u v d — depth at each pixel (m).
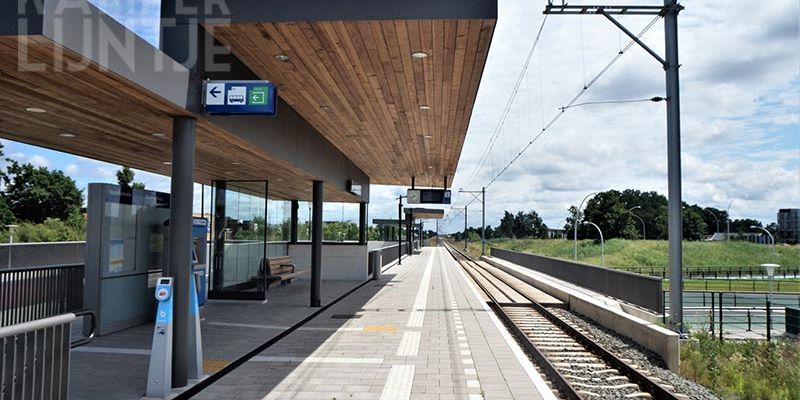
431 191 24.34
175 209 6.85
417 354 8.84
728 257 48.75
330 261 22.22
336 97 10.34
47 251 16.08
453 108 11.16
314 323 11.84
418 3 6.74
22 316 8.78
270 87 7.02
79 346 8.85
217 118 7.56
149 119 7.36
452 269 31.33
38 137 9.12
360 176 22.45
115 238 10.09
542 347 10.09
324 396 6.53
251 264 15.50
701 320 15.69
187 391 6.47
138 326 10.74
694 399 7.11
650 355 9.52
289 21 6.83
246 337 9.78
